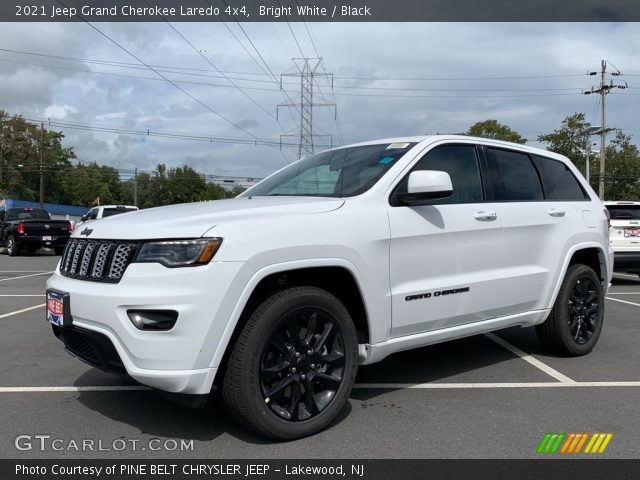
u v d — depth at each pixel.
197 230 3.09
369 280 3.60
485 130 59.00
